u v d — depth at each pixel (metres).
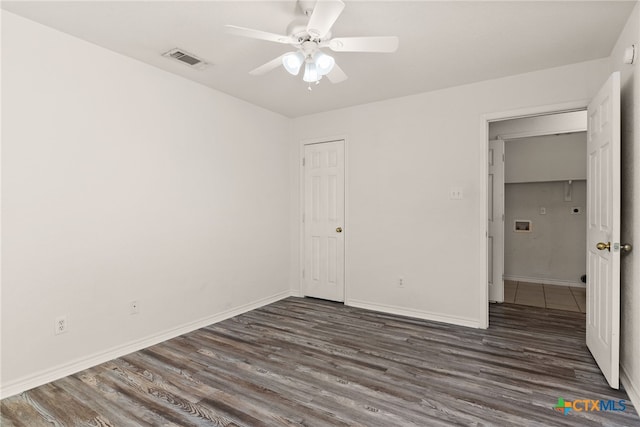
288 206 4.49
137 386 2.20
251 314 3.72
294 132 4.50
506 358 2.60
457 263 3.39
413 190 3.62
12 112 2.13
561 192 5.14
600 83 2.79
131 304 2.76
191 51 2.64
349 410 1.93
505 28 2.30
